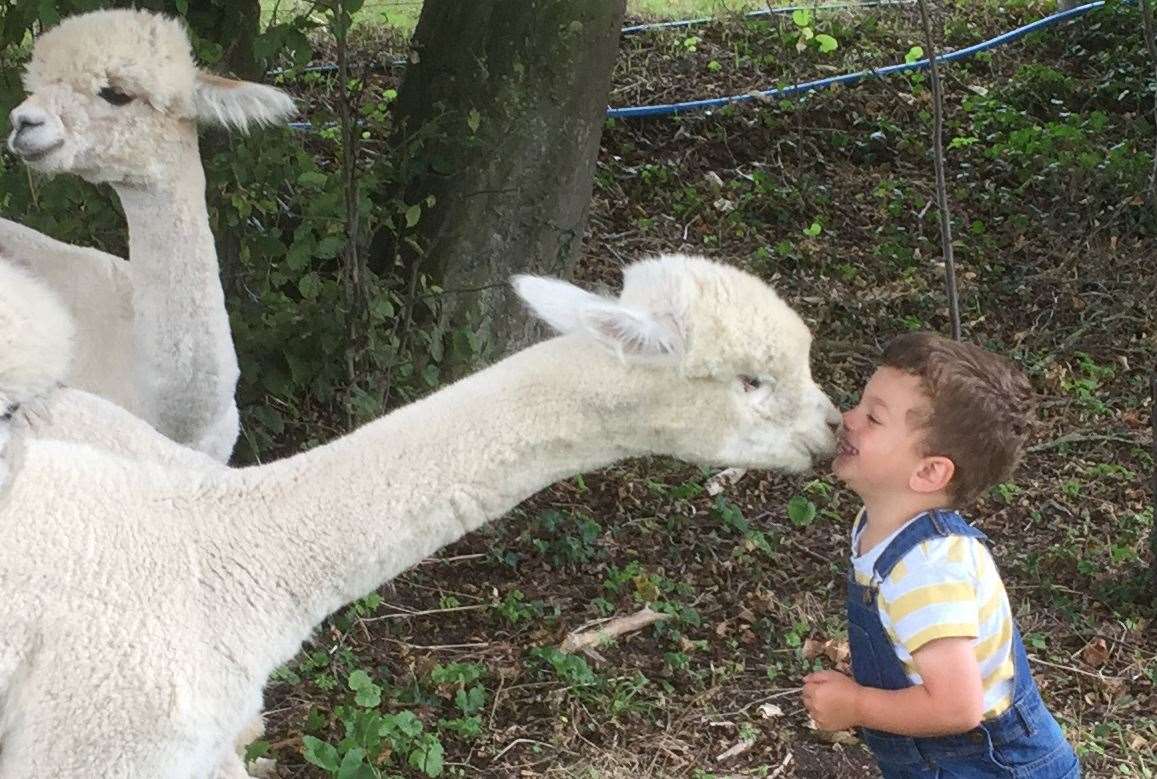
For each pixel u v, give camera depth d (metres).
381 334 5.39
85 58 3.70
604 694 4.35
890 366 2.82
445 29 6.04
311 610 2.66
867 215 8.30
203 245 3.92
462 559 5.07
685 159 8.56
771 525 5.51
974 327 7.30
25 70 4.39
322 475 2.67
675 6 10.59
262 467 2.72
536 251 6.02
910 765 2.90
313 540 2.63
